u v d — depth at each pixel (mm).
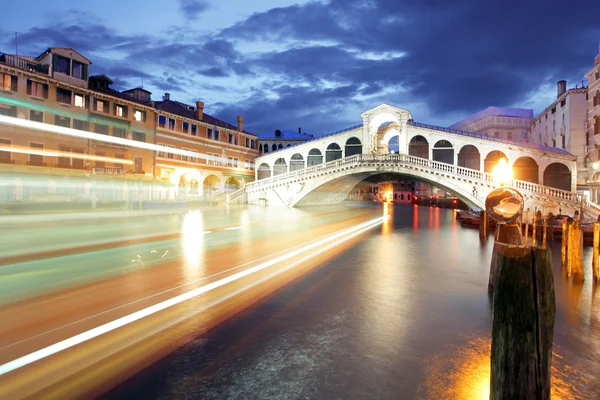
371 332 4641
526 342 2496
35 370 3484
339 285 6945
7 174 26094
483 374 3604
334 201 51906
